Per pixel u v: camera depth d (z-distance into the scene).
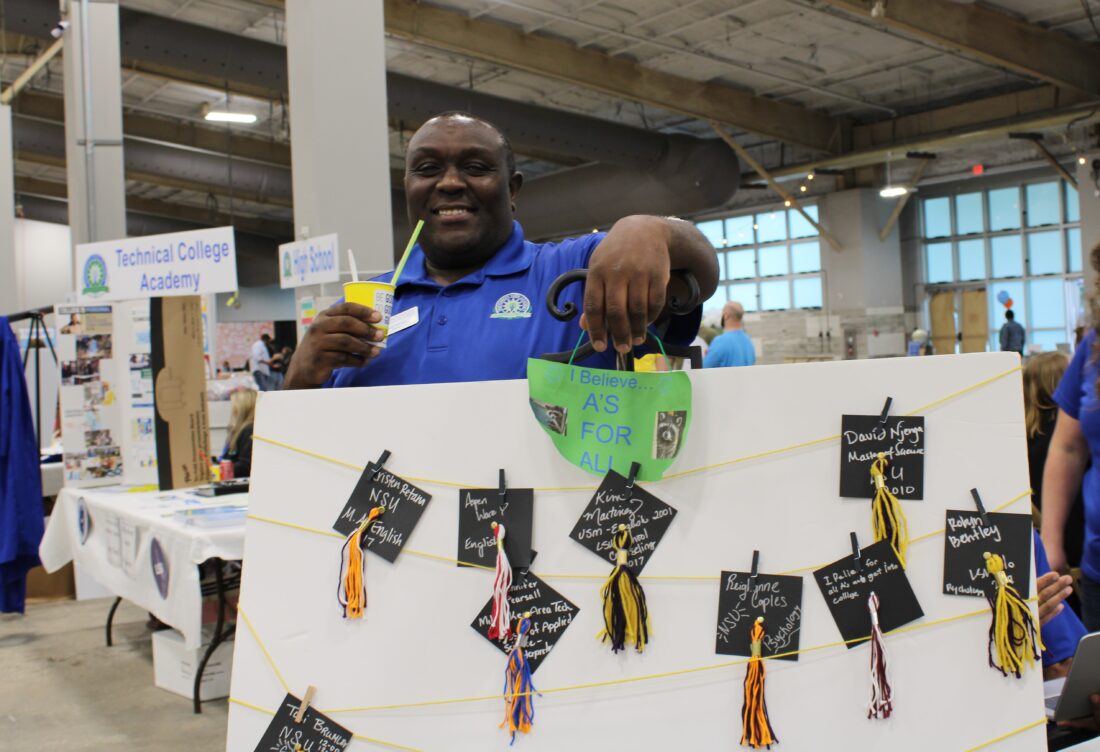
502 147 1.17
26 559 4.31
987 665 0.83
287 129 13.59
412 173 1.16
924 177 14.45
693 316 1.00
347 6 4.03
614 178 12.97
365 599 0.91
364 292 1.05
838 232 14.75
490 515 0.90
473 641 0.89
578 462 0.88
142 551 3.21
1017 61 9.42
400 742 0.90
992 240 14.02
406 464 0.92
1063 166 12.93
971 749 0.83
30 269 17.41
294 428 0.95
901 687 0.84
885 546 0.84
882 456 0.85
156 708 3.38
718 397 0.88
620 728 0.87
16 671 3.83
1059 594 1.40
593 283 0.83
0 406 4.23
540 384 0.89
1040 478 2.59
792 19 9.60
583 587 0.88
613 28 9.95
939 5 8.79
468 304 1.16
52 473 5.38
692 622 0.87
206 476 4.01
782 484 0.86
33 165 16.50
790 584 0.85
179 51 9.03
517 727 0.88
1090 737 1.39
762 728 0.84
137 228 19.22
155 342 3.92
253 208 19.72
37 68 7.34
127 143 13.59
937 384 0.85
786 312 15.64
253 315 21.06
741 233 16.38
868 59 10.88
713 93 11.88
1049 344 13.44
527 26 9.98
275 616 0.93
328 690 0.91
